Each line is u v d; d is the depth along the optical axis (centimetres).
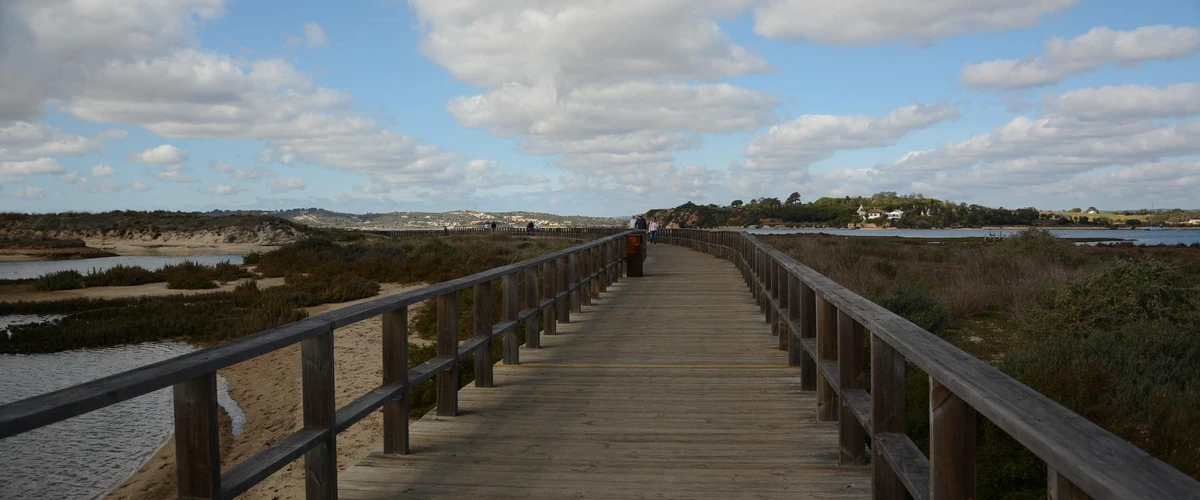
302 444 310
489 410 560
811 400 580
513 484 399
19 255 4912
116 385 204
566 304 1022
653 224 4288
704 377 673
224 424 844
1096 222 15038
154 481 639
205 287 2375
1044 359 656
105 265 4075
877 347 305
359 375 1041
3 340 1391
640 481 402
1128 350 680
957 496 218
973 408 205
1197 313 885
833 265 1764
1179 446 499
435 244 3997
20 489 622
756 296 1245
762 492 382
